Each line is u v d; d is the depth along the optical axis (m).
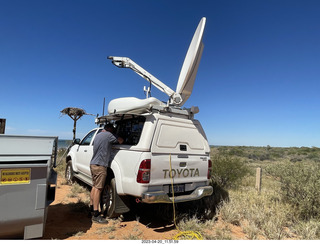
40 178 2.88
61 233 3.55
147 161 3.68
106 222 4.04
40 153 2.93
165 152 3.96
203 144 4.70
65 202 5.21
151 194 3.54
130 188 3.78
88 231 3.70
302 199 5.01
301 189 5.09
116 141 4.29
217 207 5.02
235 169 7.42
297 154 30.53
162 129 4.00
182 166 4.18
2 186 2.65
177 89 5.20
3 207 2.65
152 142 3.81
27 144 2.88
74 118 12.21
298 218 4.69
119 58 5.25
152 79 5.23
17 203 2.73
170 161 3.97
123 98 4.39
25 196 2.78
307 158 25.50
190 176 4.30
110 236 3.51
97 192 4.11
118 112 4.36
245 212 4.76
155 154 3.83
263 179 9.77
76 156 6.68
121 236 3.56
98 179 4.14
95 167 4.15
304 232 3.91
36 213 2.82
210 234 3.77
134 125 4.50
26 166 2.80
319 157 24.81
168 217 4.39
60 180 7.59
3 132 4.30
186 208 5.03
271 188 7.61
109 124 4.47
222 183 7.52
